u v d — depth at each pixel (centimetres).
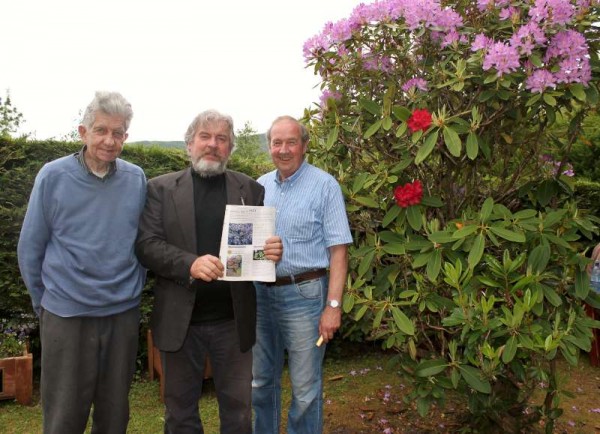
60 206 219
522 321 232
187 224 231
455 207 287
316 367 270
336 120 278
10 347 398
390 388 412
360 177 273
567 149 276
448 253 250
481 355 238
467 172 286
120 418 239
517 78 243
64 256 221
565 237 254
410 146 257
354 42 280
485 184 302
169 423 243
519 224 242
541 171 290
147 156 476
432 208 283
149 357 422
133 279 236
